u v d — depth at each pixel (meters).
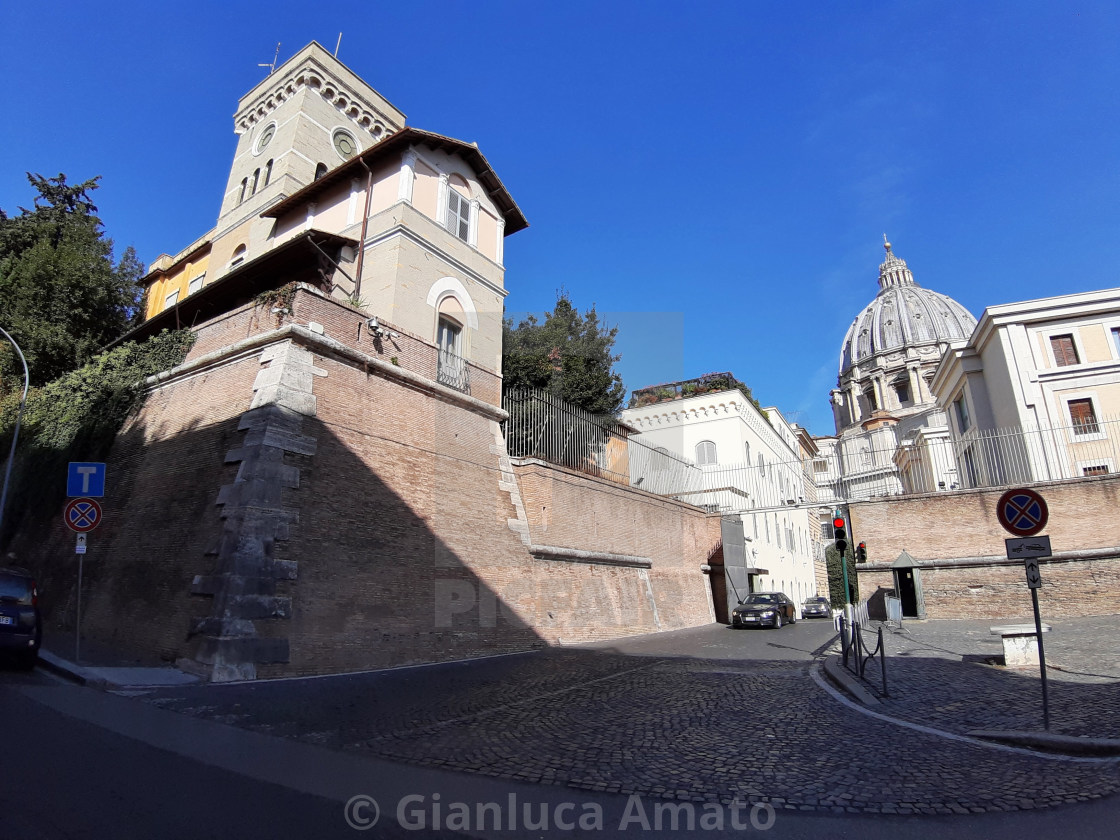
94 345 22.14
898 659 13.23
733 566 29.14
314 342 12.73
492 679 10.87
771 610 24.92
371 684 10.09
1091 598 21.69
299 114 25.23
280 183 23.97
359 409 13.38
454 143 20.06
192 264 27.84
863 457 57.41
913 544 24.59
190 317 19.48
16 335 20.97
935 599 23.77
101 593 12.98
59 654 10.85
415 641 12.88
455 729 7.20
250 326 13.34
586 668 12.38
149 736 6.36
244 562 10.36
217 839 3.99
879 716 8.17
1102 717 7.56
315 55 26.22
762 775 5.69
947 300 110.06
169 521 12.28
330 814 4.54
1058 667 11.20
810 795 5.18
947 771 5.87
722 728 7.45
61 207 27.17
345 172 19.91
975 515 23.97
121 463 14.57
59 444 16.84
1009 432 26.30
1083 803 5.05
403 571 13.12
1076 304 29.44
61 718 6.88
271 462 11.28
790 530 40.91
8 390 20.75
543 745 6.59
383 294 17.69
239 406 12.42
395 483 13.63
